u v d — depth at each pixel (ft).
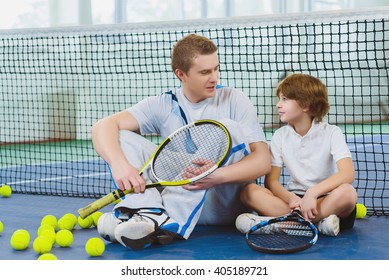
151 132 12.28
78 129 34.65
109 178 20.63
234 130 11.01
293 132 11.85
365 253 9.87
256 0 41.86
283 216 10.57
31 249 10.63
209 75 11.10
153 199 10.61
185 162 11.02
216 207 11.60
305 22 14.56
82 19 34.37
